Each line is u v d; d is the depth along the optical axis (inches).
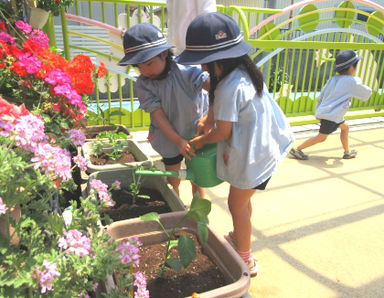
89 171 83.1
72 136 53.9
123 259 38.7
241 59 55.6
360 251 77.6
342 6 186.1
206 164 62.8
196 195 51.8
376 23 199.5
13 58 67.4
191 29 54.0
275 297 62.7
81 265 35.6
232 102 53.6
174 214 64.0
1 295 31.1
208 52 52.8
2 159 32.2
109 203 49.5
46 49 72.8
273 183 115.0
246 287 48.2
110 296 40.3
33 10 93.4
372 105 210.1
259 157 57.8
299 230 85.7
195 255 48.9
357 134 177.0
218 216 92.2
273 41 156.6
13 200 33.4
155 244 62.4
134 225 61.6
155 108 70.6
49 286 31.2
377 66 201.6
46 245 40.6
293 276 68.6
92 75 98.1
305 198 104.1
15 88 71.0
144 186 84.0
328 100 131.0
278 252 76.4
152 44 62.9
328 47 175.9
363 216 93.7
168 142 79.4
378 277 68.9
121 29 138.1
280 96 179.3
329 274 69.5
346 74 132.5
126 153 103.5
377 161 138.1
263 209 96.5
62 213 65.0
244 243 66.0
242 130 57.4
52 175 36.4
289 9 167.3
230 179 60.1
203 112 80.7
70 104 66.4
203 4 102.1
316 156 143.0
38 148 35.4
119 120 151.9
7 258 32.0
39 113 57.8
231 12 150.9
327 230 86.1
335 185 114.2
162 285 51.8
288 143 65.5
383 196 106.6
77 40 197.6
